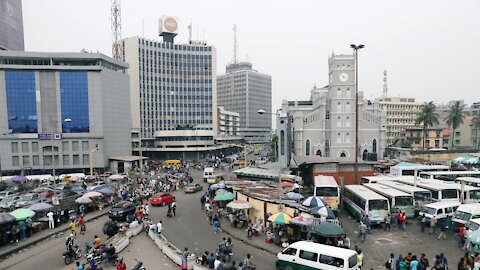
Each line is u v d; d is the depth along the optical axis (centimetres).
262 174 4559
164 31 13850
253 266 1905
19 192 4553
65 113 7806
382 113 8419
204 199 3925
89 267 2020
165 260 2216
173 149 11900
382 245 2452
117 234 2659
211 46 14488
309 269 1809
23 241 2594
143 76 13225
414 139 10631
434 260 2136
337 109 8188
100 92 8000
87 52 8344
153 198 4047
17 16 10219
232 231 2869
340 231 2058
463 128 11062
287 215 2408
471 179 3941
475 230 2236
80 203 3600
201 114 14338
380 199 2886
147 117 13350
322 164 4084
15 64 7631
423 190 3350
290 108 10075
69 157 7862
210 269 1961
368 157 7719
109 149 8350
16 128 7631
